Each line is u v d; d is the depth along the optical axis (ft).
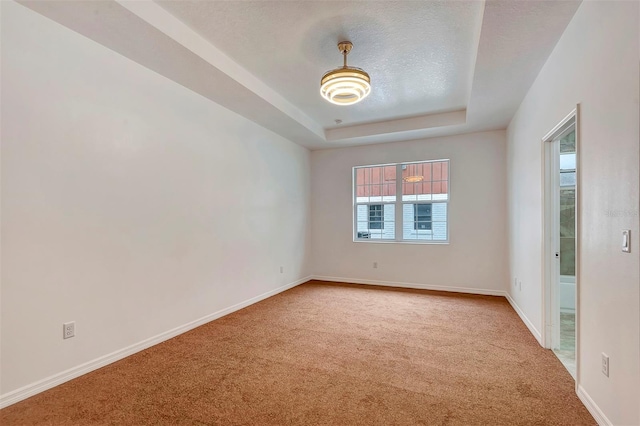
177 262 10.61
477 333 10.66
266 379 7.66
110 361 8.50
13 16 6.66
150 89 9.68
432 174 17.70
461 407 6.51
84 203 7.97
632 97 4.93
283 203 17.06
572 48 7.11
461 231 16.62
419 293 16.31
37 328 7.06
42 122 7.14
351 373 7.95
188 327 10.97
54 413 6.31
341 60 10.08
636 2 4.78
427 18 7.94
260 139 15.15
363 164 18.86
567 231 13.78
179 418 6.15
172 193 10.45
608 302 5.67
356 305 14.08
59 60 7.44
